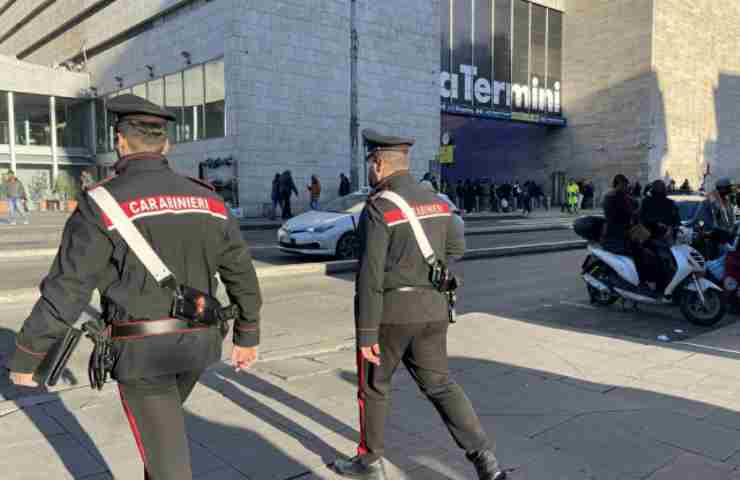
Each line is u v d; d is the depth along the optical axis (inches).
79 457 126.5
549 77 1462.8
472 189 1259.2
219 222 83.1
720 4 1512.1
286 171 872.9
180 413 80.6
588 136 1455.5
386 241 105.0
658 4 1344.7
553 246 564.7
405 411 153.1
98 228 74.2
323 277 380.2
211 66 957.2
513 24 1374.3
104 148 1299.2
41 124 1298.0
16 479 116.8
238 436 136.9
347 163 1027.3
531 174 1556.3
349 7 1018.7
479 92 1312.7
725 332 245.6
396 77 1086.4
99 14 1290.6
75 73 1288.1
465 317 261.4
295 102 965.2
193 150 1007.0
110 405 155.4
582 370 187.9
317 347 214.7
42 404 155.9
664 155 1393.9
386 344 110.2
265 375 181.0
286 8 948.0
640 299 272.7
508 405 158.4
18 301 289.6
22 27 1702.8
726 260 283.9
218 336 83.8
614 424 145.6
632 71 1369.3
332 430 140.9
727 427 143.6
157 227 77.0
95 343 77.8
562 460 126.8
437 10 1144.2
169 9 1056.2
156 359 76.3
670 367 191.0
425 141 1139.3
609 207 282.2
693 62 1448.1
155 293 76.9
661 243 266.4
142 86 1145.4
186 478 78.7
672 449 132.0
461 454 129.7
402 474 120.9
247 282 86.7
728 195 331.6
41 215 982.4
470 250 498.0
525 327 243.9
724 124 1553.9
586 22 1444.4
